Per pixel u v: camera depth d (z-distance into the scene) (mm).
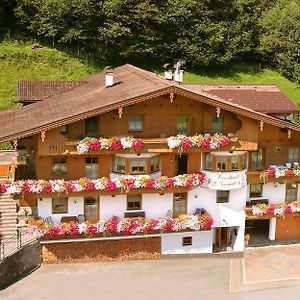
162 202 35188
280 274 34094
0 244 32688
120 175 33719
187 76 66188
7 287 31109
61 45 64062
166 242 35312
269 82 70500
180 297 30750
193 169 35188
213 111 34031
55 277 32500
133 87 34656
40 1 62531
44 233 32656
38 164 33125
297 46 72188
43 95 41344
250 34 72250
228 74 69750
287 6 76375
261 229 40406
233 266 35062
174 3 67250
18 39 63094
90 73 61844
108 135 33531
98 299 30203
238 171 35156
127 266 34375
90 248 34375
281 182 37125
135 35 64188
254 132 34312
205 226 34844
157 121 33969
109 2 62438
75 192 32656
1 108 53156
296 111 40438
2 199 36594
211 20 70875
